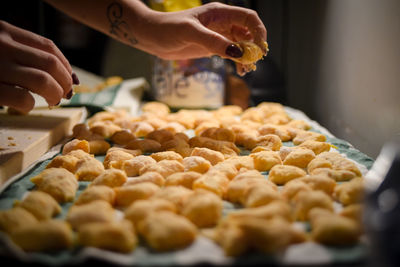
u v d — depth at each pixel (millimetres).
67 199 660
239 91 1670
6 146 877
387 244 412
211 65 1488
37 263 462
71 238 519
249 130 1089
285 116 1318
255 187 628
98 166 786
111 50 2291
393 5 1060
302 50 1917
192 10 1051
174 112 1512
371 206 452
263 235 479
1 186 724
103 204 600
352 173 731
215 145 927
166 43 1050
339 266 465
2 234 495
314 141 937
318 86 1726
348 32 1386
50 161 880
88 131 1069
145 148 957
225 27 1113
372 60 1199
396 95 1050
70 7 1137
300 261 463
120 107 1458
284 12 1978
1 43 782
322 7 1644
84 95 1534
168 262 464
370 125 1221
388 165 490
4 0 1862
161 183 712
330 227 500
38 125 1089
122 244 492
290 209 589
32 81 798
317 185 666
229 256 476
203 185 656
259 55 959
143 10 1080
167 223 512
